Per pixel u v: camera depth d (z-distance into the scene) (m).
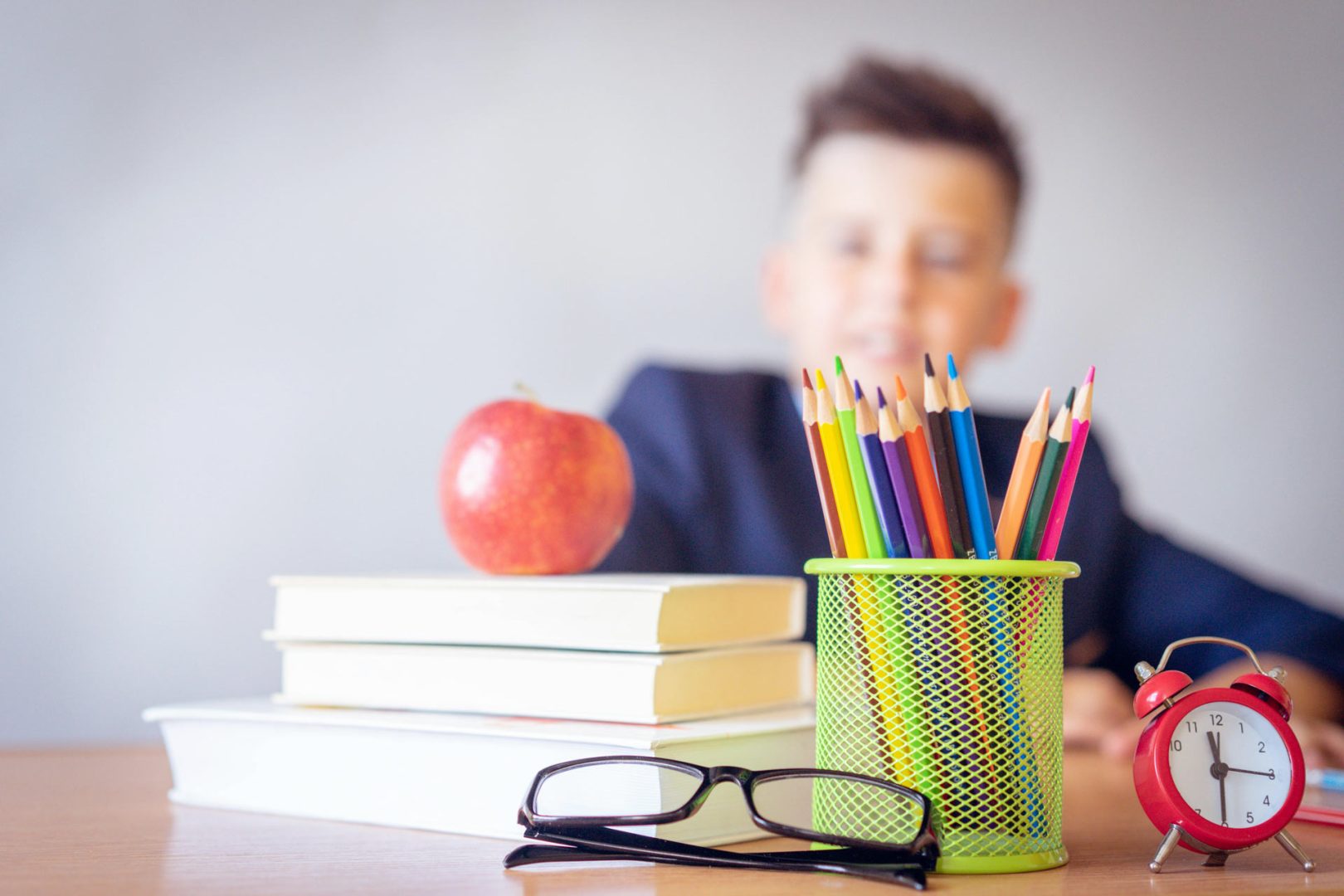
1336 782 0.66
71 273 1.17
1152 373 1.28
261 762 0.59
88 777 0.74
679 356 1.24
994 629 0.45
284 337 1.19
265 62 1.21
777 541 1.21
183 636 1.16
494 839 0.51
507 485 0.62
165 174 1.19
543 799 0.50
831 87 1.25
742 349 1.24
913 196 1.25
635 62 1.24
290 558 1.18
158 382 1.17
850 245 1.25
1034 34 1.28
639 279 1.24
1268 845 0.52
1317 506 1.29
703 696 0.57
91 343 1.17
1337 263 1.31
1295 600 1.25
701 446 1.21
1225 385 1.29
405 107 1.22
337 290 1.20
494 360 1.22
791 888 0.42
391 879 0.43
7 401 1.15
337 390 1.20
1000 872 0.44
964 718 0.45
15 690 1.13
